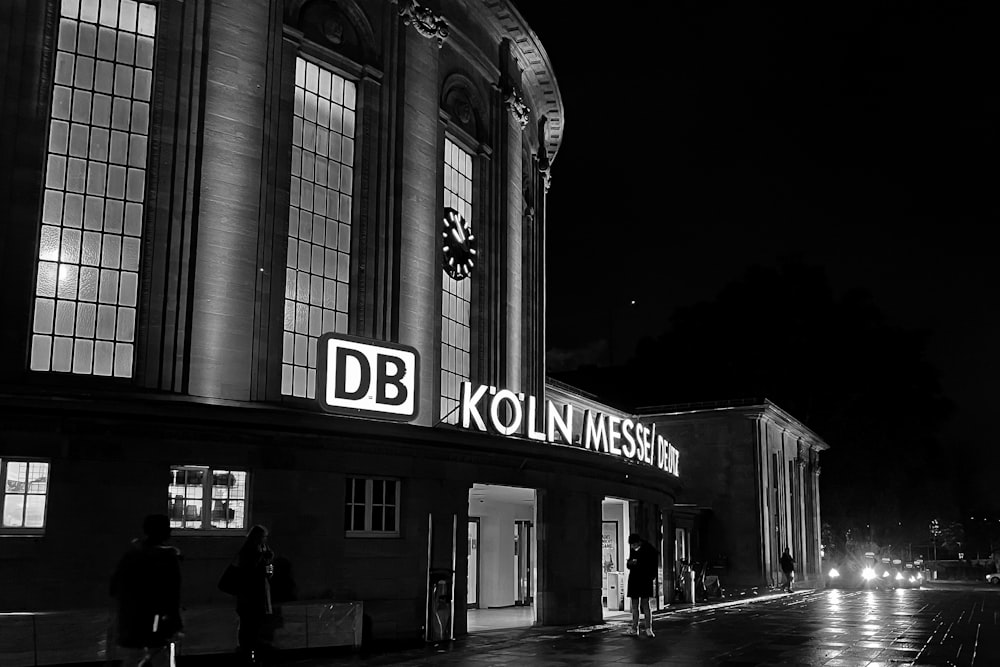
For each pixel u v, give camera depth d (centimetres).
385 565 1716
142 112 1680
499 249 2545
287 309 1870
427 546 1784
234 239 1728
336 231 1991
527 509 2939
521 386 2805
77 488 1395
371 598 1684
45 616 1283
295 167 1931
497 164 2586
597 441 2406
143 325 1609
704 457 4984
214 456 1516
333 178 2005
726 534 4850
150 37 1709
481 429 1984
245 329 1719
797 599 3634
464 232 2444
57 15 1620
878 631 2062
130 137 1662
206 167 1712
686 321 8312
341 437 1670
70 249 1584
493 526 2775
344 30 2053
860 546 7694
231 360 1692
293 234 1905
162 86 1691
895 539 8412
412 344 2080
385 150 2080
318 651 1532
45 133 1574
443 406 2308
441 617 1744
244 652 1203
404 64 2162
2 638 1248
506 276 2564
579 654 1550
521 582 2870
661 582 2886
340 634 1556
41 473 1398
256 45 1822
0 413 1357
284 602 1539
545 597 2109
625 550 2845
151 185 1653
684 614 2581
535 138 3112
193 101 1716
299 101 1961
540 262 3027
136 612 883
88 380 1553
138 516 1431
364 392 1744
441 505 1834
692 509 4300
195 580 1484
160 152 1672
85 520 1391
